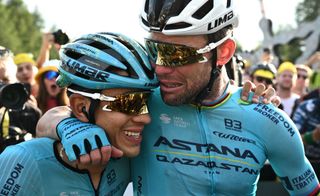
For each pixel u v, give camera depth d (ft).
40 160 6.04
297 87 22.03
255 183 6.66
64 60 6.08
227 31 6.30
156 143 6.66
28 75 18.31
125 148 6.19
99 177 6.34
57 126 6.03
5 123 9.72
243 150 6.50
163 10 5.96
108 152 5.74
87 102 6.05
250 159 6.50
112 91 5.97
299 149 6.66
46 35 18.48
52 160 6.08
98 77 5.87
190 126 6.57
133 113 6.06
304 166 6.82
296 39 41.09
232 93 6.69
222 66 6.47
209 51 6.13
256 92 6.68
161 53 6.02
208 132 6.54
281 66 19.48
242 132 6.54
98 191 6.34
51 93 15.08
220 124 6.56
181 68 6.05
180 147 6.57
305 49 41.73
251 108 6.58
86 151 5.65
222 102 6.56
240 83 10.10
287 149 6.60
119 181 6.68
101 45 5.97
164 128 6.64
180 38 6.00
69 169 6.11
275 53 36.88
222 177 6.48
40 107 15.05
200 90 6.24
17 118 11.25
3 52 12.30
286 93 19.08
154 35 6.11
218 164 6.49
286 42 40.16
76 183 6.17
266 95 6.72
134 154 6.24
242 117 6.55
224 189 6.49
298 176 6.81
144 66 6.02
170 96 6.19
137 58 5.99
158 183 6.64
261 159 6.57
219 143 6.53
